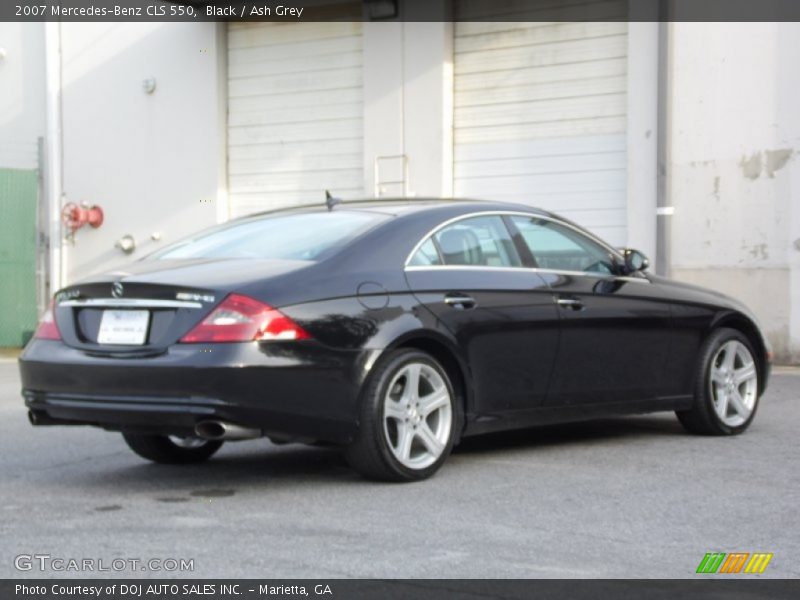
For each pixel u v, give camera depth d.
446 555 5.22
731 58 13.71
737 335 8.70
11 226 18.97
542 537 5.54
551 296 7.56
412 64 15.88
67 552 5.29
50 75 18.88
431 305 6.91
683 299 8.39
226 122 17.66
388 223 7.05
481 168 15.63
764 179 13.59
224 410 6.14
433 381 6.91
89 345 6.53
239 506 6.27
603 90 14.76
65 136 18.88
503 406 7.30
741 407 8.75
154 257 7.33
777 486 6.75
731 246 13.79
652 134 14.19
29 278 18.95
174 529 5.73
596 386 7.82
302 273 6.52
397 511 6.09
